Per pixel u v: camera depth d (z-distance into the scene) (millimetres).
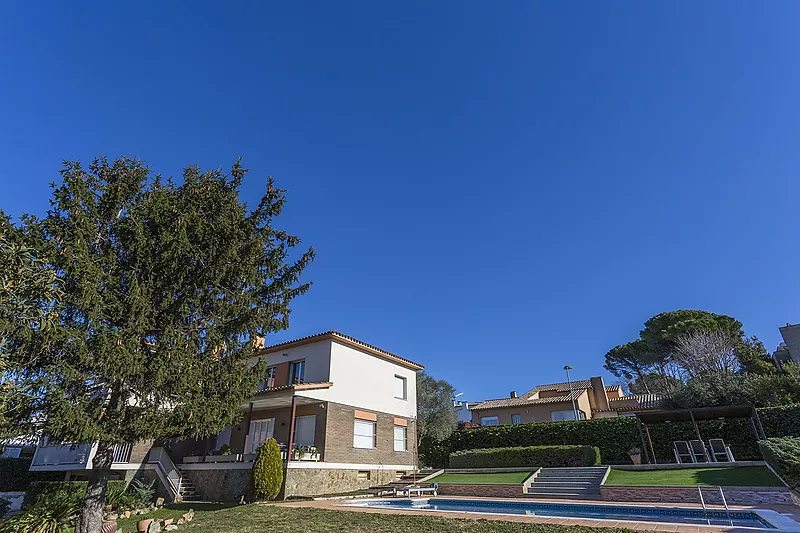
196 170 12914
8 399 7988
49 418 9211
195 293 11578
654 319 41938
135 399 11164
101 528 11023
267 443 18578
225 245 12141
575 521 10773
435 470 26375
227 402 11789
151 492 18922
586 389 38906
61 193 10133
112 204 11094
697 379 28250
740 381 25391
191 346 11062
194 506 17891
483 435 29516
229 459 20672
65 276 9688
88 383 10148
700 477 16109
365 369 25312
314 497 19250
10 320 7758
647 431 23094
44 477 23141
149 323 10711
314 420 22219
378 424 25188
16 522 12312
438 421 32469
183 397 11039
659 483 15938
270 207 13805
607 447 24906
